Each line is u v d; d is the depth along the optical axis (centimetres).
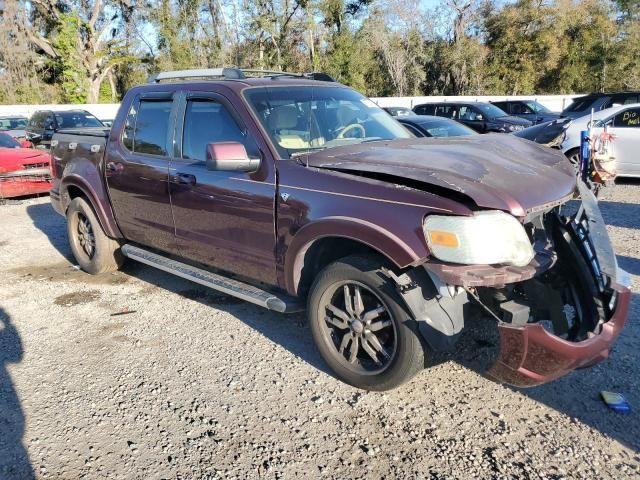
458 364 372
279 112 393
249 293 391
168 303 502
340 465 280
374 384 330
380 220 302
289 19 3656
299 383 356
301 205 340
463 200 286
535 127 850
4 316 483
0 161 1011
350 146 377
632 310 445
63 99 3812
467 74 3931
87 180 540
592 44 3794
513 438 296
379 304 324
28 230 815
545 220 361
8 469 283
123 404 339
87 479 274
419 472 273
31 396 351
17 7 3538
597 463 274
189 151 432
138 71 4388
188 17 3828
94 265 576
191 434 308
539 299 329
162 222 461
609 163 671
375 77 4022
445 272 279
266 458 286
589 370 358
